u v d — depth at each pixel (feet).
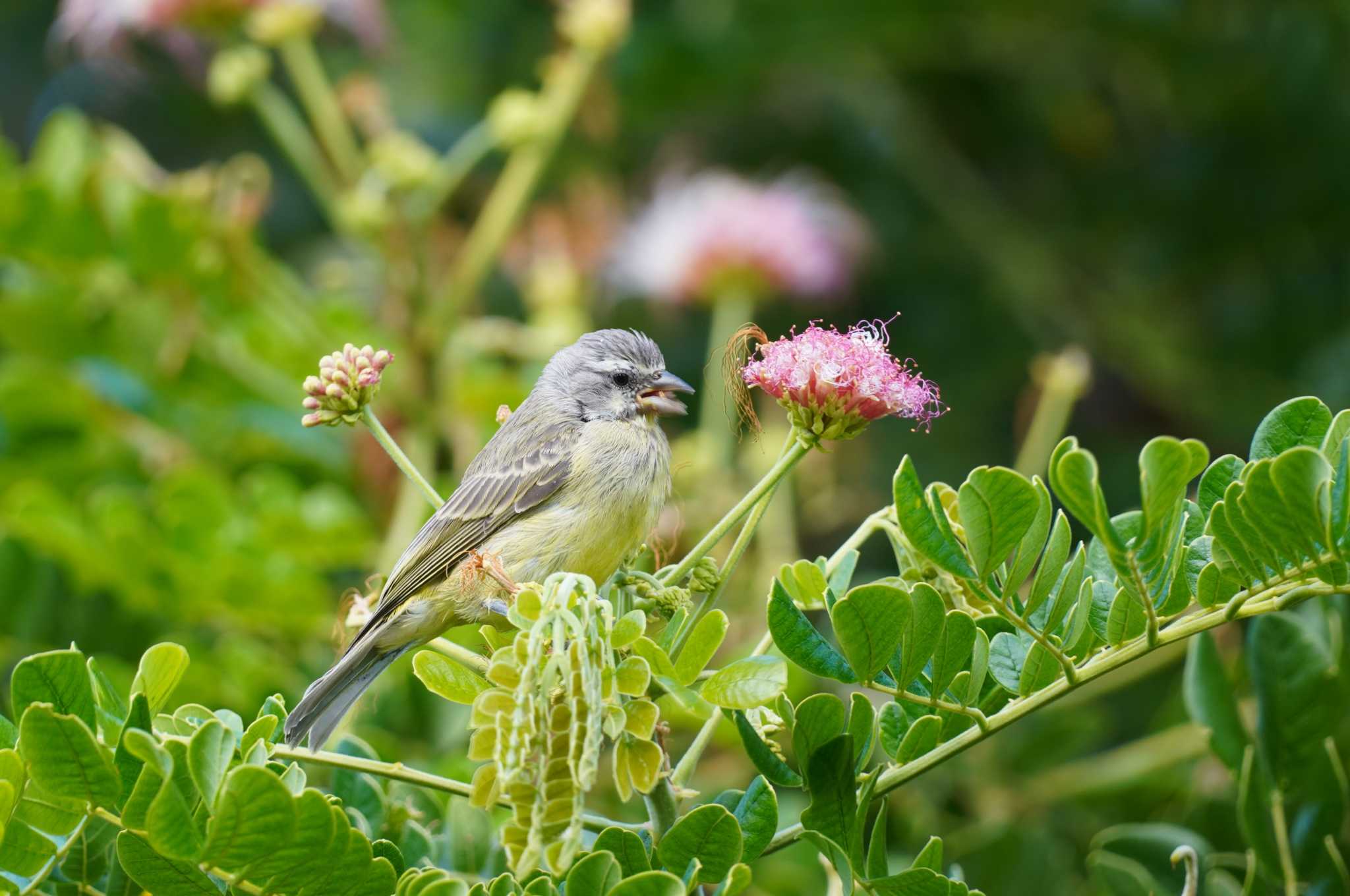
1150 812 34.35
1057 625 16.49
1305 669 21.63
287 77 59.62
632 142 57.47
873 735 16.90
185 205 37.83
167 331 39.55
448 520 26.23
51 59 63.00
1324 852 21.04
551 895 15.64
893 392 17.28
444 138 56.39
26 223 37.11
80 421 39.34
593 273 47.34
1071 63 56.39
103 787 15.30
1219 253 55.36
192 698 30.30
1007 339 55.21
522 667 14.48
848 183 58.18
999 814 33.78
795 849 31.19
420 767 28.48
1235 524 15.62
